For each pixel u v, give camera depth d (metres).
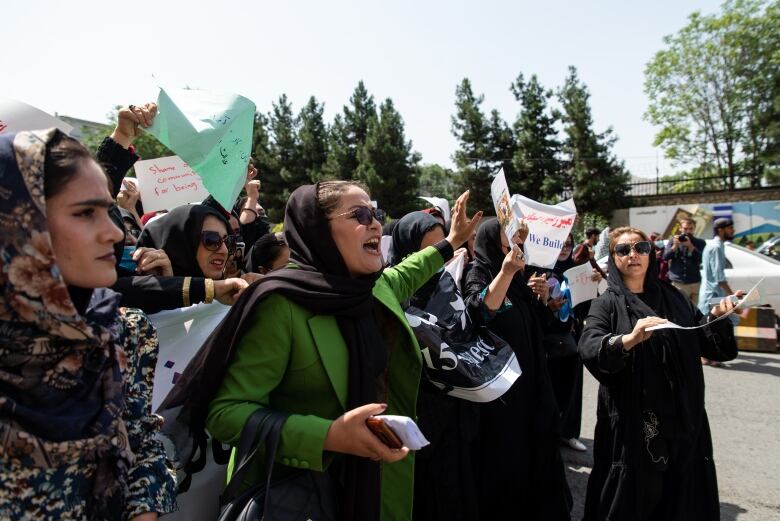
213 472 1.93
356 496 1.51
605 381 2.49
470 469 2.30
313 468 1.35
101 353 1.06
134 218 2.90
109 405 1.05
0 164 0.88
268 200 38.78
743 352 7.25
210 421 1.46
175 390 1.53
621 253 2.55
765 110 33.69
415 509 2.33
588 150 29.84
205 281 1.86
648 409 2.33
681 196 28.44
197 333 2.11
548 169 31.45
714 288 7.17
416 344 1.77
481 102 33.03
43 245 0.90
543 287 3.08
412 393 1.79
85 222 1.00
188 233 2.18
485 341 2.36
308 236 1.66
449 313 2.35
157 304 1.82
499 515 2.52
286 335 1.51
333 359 1.54
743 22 33.41
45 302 0.91
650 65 37.09
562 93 31.08
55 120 2.03
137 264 2.00
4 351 0.93
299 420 1.38
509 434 2.50
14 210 0.88
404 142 33.97
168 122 2.11
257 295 1.50
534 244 3.18
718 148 36.31
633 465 2.35
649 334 2.22
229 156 2.22
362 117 39.16
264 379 1.50
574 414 4.09
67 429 0.96
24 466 0.94
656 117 37.66
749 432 4.39
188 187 3.22
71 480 1.01
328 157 36.88
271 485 1.46
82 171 1.00
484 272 2.80
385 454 1.29
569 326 3.52
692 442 2.32
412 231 2.75
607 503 2.42
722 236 7.41
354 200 1.65
